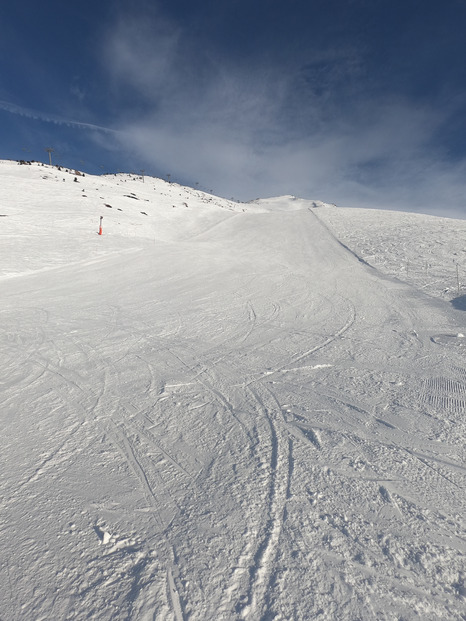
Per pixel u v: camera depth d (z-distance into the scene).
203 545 1.63
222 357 4.36
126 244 16.78
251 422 2.75
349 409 2.93
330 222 23.44
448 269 10.37
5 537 1.69
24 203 21.47
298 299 7.83
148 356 4.46
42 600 1.40
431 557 1.54
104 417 2.91
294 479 2.06
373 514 1.79
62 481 2.10
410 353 4.34
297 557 1.56
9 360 4.40
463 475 2.08
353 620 1.29
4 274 11.22
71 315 6.76
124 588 1.44
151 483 2.07
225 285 9.48
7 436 2.63
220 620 1.30
